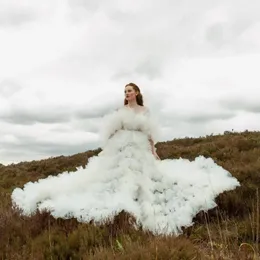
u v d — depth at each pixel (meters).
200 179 7.38
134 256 4.41
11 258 5.11
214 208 7.08
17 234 6.19
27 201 7.27
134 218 6.07
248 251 5.08
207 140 18.62
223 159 12.66
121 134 7.40
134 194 6.62
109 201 6.41
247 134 18.03
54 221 6.43
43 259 5.08
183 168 8.05
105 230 5.68
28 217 6.80
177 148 16.69
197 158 8.35
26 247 5.51
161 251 4.46
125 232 5.68
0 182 15.42
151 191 6.75
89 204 6.32
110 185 6.79
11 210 7.40
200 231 6.30
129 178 6.80
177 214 6.43
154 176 7.06
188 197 6.84
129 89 7.75
